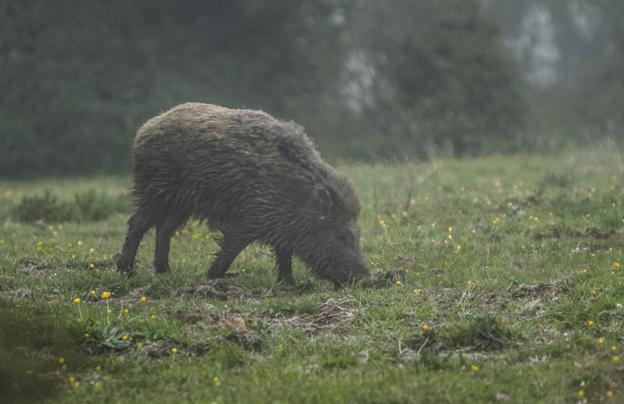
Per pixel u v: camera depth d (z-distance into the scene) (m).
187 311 31.70
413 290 34.97
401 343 28.84
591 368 26.20
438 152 101.19
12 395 25.34
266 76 123.12
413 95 115.88
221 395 24.61
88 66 114.31
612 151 69.81
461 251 42.66
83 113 111.75
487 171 71.00
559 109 147.75
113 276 38.28
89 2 115.31
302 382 25.50
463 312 31.38
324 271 37.16
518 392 24.83
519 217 48.59
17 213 61.03
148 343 29.16
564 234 44.44
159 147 38.56
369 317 31.41
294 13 124.00
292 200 37.25
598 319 30.36
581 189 55.47
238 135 37.75
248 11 120.56
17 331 28.75
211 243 47.75
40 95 111.88
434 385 25.16
